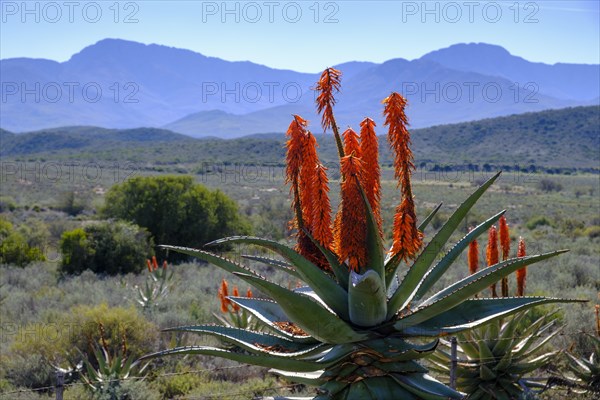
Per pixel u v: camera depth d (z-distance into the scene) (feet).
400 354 14.71
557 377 30.78
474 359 28.66
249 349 15.40
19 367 40.73
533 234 129.80
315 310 14.20
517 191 274.98
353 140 15.92
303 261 15.35
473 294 14.65
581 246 104.99
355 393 15.37
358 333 14.92
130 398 35.40
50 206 194.39
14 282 83.15
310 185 15.38
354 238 14.75
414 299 16.15
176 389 37.93
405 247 15.46
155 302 61.77
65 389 36.65
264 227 117.60
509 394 28.35
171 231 110.93
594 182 330.34
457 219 14.79
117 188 120.26
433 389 15.11
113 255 95.76
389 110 15.12
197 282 76.84
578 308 48.62
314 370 15.51
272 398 16.99
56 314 55.72
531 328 29.99
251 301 17.76
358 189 14.70
